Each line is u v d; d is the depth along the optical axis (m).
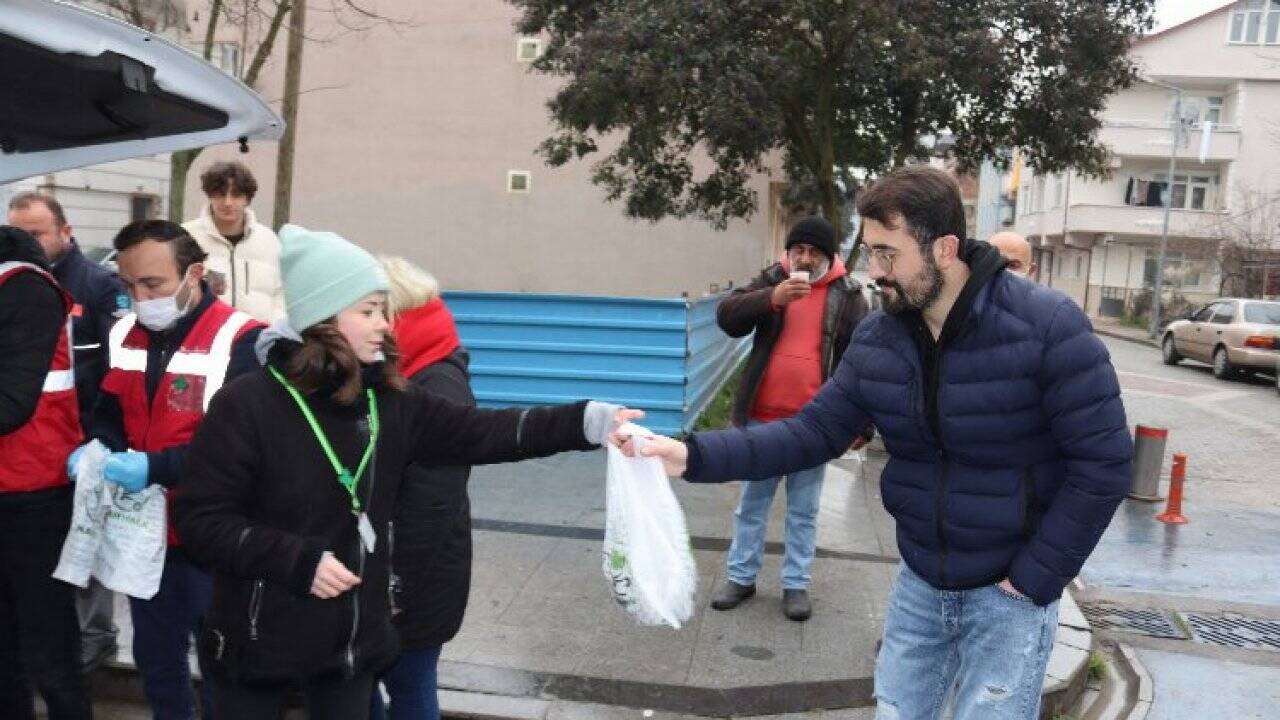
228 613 2.25
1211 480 10.27
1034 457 2.45
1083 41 12.52
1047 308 2.37
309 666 2.24
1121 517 8.46
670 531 2.48
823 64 12.44
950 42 11.51
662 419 8.32
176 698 3.22
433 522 2.69
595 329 8.33
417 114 20.53
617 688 3.93
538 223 20.42
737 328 4.81
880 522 6.65
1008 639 2.51
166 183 18.05
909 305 2.42
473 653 4.16
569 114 12.35
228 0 11.85
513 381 8.45
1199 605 6.14
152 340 3.08
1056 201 41.91
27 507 2.94
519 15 20.02
